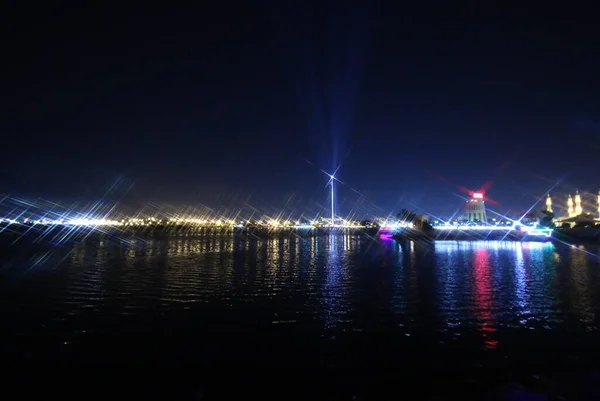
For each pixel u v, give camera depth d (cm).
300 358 959
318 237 10962
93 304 1570
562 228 7788
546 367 883
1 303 1590
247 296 1747
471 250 4891
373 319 1327
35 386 808
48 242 6203
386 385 796
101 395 767
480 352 989
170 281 2208
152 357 970
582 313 1391
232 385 809
